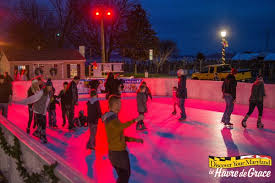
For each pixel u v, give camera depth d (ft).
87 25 155.33
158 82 58.75
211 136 24.32
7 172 15.93
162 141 22.88
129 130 26.99
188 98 53.93
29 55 105.40
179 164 17.49
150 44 155.53
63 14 164.04
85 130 27.58
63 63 107.86
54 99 28.53
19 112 39.34
